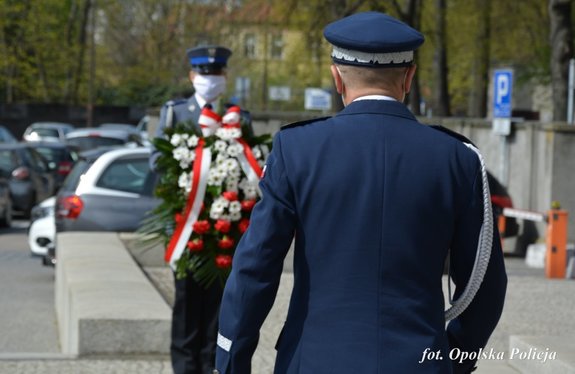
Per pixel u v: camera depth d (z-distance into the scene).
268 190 3.48
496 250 3.55
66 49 63.28
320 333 3.38
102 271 10.26
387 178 3.43
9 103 61.62
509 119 19.27
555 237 14.53
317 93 37.53
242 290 3.45
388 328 3.35
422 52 35.34
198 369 7.11
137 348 8.05
